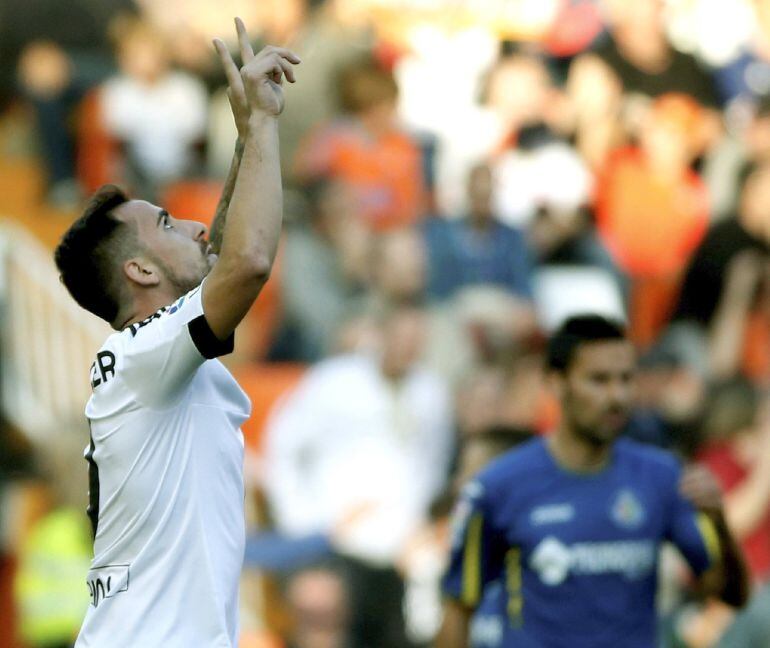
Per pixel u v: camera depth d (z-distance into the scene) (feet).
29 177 130.41
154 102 132.67
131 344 38.78
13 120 133.08
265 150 38.24
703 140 148.77
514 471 60.34
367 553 101.40
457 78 143.02
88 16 136.77
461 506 60.90
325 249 121.60
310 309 117.80
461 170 136.05
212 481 39.32
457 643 60.54
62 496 90.48
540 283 129.90
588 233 134.51
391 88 132.57
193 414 39.37
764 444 96.07
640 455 61.41
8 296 117.29
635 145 145.48
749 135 149.59
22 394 113.09
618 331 59.93
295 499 104.58
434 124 139.95
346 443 105.09
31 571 88.22
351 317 115.85
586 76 147.64
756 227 139.95
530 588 59.62
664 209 142.20
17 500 100.42
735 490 96.07
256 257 37.04
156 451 38.86
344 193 124.98
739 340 134.41
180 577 38.65
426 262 122.11
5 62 134.10
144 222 41.01
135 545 39.11
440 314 118.32
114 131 131.03
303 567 95.35
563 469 60.29
